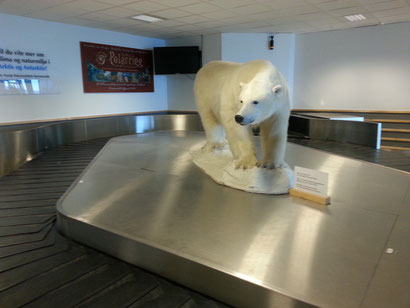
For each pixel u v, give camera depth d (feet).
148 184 8.16
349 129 15.15
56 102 19.58
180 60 24.04
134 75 24.29
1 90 16.90
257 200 6.79
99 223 5.83
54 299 4.59
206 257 4.60
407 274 4.14
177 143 14.26
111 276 5.10
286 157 10.55
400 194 7.13
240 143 7.84
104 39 21.70
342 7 16.61
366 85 23.00
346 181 8.08
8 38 16.83
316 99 25.29
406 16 18.95
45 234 6.54
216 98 8.75
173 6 15.69
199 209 6.38
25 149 12.85
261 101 6.32
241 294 4.18
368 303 3.62
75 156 13.65
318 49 24.25
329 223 5.64
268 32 23.48
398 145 22.04
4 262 5.51
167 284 4.88
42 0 14.39
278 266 4.35
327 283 3.98
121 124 19.29
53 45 18.93
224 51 23.22
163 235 5.30
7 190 9.27
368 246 4.85
